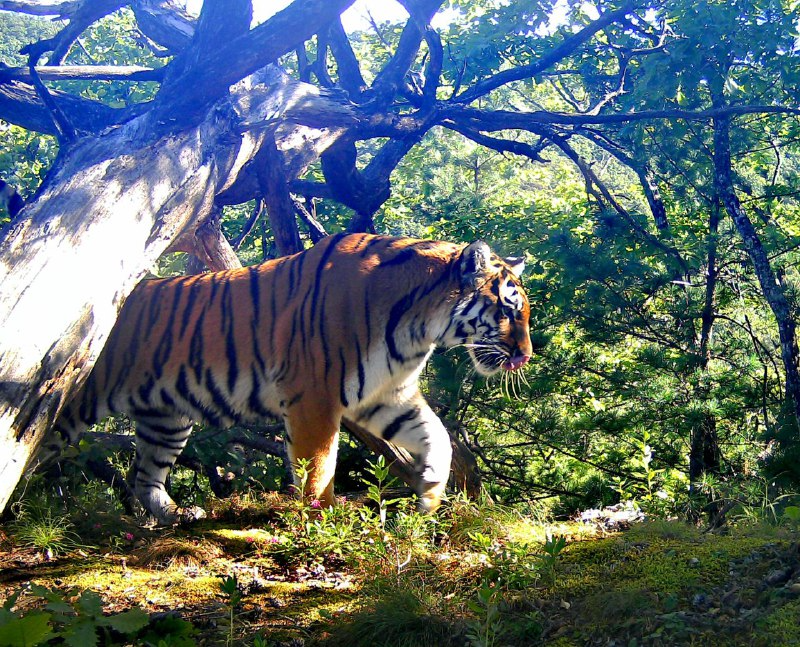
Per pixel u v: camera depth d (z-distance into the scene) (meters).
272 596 4.59
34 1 9.09
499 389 10.72
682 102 10.68
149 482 6.38
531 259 11.91
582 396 12.45
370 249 6.20
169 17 9.34
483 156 16.95
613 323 11.25
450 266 6.21
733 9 8.98
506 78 9.24
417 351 6.15
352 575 4.96
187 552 5.25
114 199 5.29
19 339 4.41
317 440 5.92
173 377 6.22
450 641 3.69
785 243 10.88
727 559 4.03
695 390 10.77
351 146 8.81
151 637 3.45
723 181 10.30
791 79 9.99
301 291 6.07
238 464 8.67
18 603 4.39
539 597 4.00
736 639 3.24
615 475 10.91
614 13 9.43
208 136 6.22
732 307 12.33
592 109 11.12
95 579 4.82
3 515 5.83
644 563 4.12
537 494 11.91
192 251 8.01
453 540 5.40
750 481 7.54
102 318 4.87
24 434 4.38
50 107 6.04
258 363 6.08
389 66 8.71
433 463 6.25
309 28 6.02
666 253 11.20
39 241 4.87
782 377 11.79
